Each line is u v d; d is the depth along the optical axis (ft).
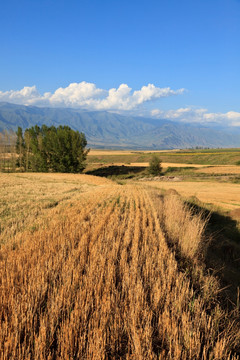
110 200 56.65
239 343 10.75
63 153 220.84
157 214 38.75
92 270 15.21
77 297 12.01
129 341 9.81
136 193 73.31
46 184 110.73
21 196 65.16
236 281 20.01
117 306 11.76
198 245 24.54
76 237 24.04
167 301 12.14
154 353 9.11
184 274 16.03
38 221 34.42
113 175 257.14
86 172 282.77
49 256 17.98
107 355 9.30
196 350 9.36
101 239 22.72
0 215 40.32
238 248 29.99
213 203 78.64
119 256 19.30
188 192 113.19
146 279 14.96
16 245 22.97
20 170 252.83
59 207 46.80
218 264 23.44
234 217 52.70
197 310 11.91
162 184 157.69
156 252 19.67
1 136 258.37
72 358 8.67
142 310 11.27
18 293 12.66
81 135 235.81
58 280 14.62
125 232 25.77
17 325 10.13
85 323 10.40
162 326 10.63
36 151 232.53
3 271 15.23
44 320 10.35
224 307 14.34
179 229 28.19
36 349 8.95
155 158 240.94
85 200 56.95
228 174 204.23
